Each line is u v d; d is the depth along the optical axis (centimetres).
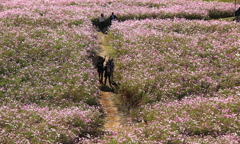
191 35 3644
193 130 1603
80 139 1541
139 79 2436
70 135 1525
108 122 1889
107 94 2344
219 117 1711
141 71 2603
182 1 5800
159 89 2269
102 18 4197
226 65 2664
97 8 4934
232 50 2927
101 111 2047
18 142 1383
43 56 2736
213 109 1828
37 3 4988
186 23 4072
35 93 2122
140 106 2106
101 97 2284
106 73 2442
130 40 3438
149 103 2133
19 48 2794
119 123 1880
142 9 4938
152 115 1891
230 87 2281
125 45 3319
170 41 3297
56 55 2777
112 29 3959
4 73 2339
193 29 3853
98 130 1716
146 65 2720
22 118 1683
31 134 1480
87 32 3550
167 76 2469
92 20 4300
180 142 1459
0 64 2420
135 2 5503
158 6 5409
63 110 1891
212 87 2281
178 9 4903
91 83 2383
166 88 2281
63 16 4119
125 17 4575
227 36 3406
